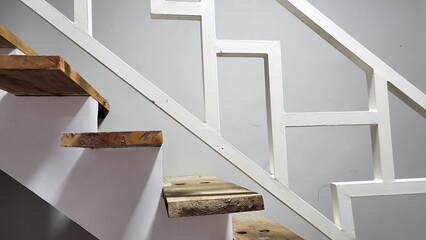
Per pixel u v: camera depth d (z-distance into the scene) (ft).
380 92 3.26
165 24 6.86
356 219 7.11
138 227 3.36
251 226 5.02
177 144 6.73
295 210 3.04
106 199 3.38
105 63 2.76
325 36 3.25
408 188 3.25
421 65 7.50
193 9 2.90
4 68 2.54
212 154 6.81
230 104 6.95
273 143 3.03
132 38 6.73
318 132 7.13
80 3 2.80
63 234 6.37
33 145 3.52
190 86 6.84
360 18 7.42
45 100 3.61
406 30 7.53
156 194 3.40
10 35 3.57
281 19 7.20
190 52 6.89
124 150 3.43
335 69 7.26
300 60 7.18
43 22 6.46
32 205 6.32
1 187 6.26
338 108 7.20
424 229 7.19
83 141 2.88
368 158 7.20
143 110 6.67
